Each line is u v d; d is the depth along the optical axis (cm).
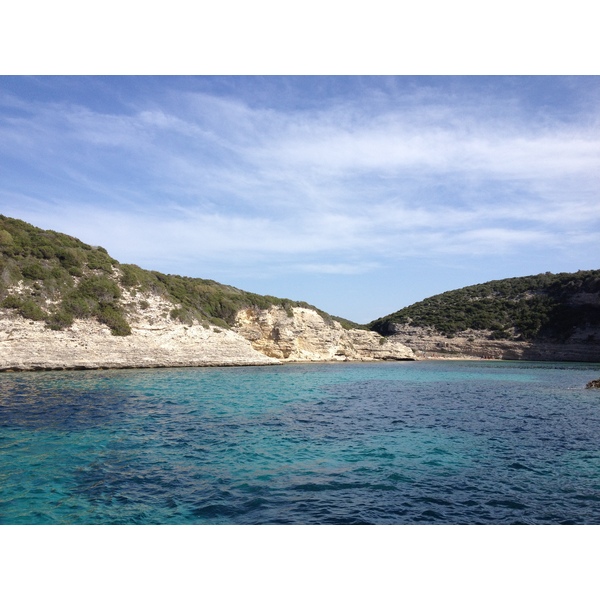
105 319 4594
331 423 2033
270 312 7138
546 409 2595
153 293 5416
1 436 1617
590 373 5728
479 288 13212
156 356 4769
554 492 1119
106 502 1019
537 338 9675
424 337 10869
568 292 10125
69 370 4031
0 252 4366
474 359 9781
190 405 2417
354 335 9038
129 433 1706
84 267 4941
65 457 1369
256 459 1393
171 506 1003
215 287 7375
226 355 5528
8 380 3234
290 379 4147
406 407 2609
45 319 4178
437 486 1155
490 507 1017
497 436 1795
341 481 1185
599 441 1720
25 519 926
